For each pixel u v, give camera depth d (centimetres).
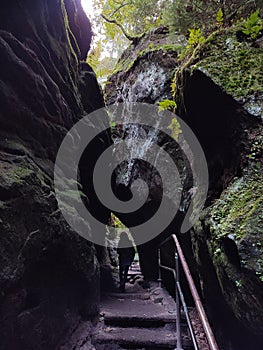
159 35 703
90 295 365
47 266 266
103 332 360
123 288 638
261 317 186
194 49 357
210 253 254
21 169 235
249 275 181
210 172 331
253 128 245
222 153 298
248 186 230
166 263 636
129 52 820
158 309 455
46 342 255
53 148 347
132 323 394
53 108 348
